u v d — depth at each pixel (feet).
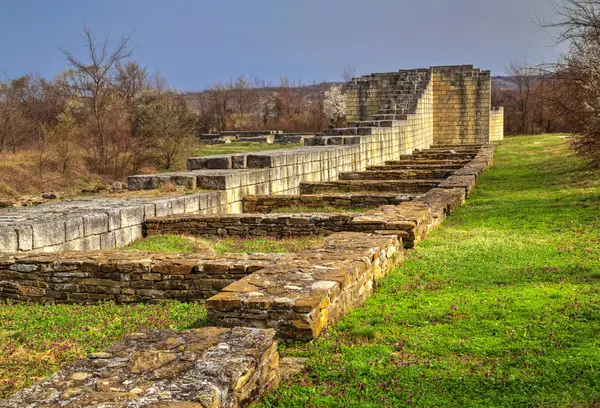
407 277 24.63
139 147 104.06
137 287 24.35
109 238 34.81
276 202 49.57
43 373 16.53
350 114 136.05
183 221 38.65
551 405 12.73
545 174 65.16
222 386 11.24
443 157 94.22
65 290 25.23
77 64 101.40
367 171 74.54
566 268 24.76
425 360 15.44
